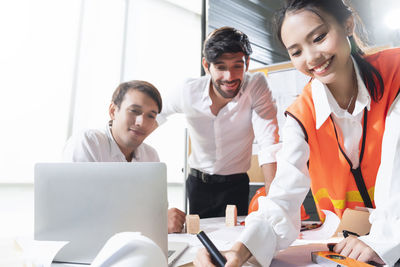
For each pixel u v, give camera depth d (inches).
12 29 209.3
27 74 210.8
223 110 71.8
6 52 208.2
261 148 71.2
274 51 98.7
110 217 26.0
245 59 69.4
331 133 37.8
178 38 265.1
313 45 33.3
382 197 30.6
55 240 26.5
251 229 27.0
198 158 77.4
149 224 25.6
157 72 250.2
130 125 58.7
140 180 25.8
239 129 73.9
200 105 73.2
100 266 16.2
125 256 16.4
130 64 227.5
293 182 30.9
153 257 16.9
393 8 72.1
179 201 219.0
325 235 39.1
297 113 36.4
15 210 162.2
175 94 77.1
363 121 37.2
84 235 26.1
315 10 32.5
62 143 208.2
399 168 29.1
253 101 72.1
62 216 26.5
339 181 40.1
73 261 26.1
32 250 24.5
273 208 29.1
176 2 252.1
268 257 26.2
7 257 24.1
